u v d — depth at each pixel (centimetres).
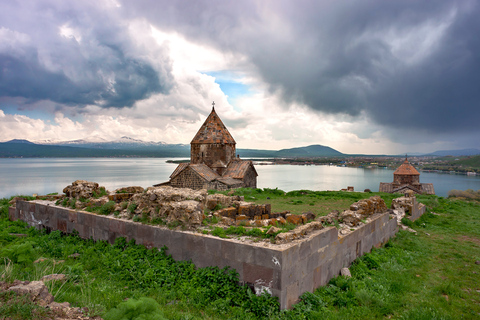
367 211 1091
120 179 9094
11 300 434
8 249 731
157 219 846
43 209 1195
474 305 678
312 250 697
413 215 1599
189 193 884
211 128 2816
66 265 761
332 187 8519
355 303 664
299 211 1484
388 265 912
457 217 1778
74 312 470
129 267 750
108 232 945
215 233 732
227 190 2259
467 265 941
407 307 666
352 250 902
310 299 643
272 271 596
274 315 557
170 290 648
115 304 555
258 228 778
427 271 895
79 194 1163
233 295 619
